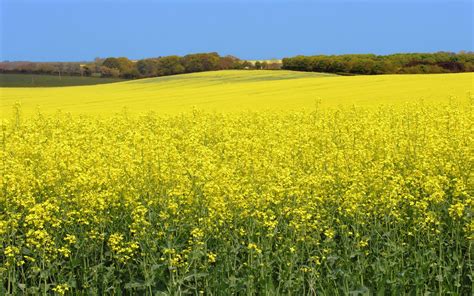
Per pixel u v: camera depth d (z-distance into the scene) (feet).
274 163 39.40
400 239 28.86
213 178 32.17
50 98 170.91
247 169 36.42
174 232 31.42
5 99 171.32
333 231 28.53
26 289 26.50
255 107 108.37
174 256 26.55
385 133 50.19
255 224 29.96
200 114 79.46
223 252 28.40
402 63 276.62
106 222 31.83
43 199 35.17
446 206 32.12
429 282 26.68
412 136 50.44
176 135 58.34
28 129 62.03
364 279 27.86
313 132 54.70
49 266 26.89
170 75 310.24
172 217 30.89
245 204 29.96
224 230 29.25
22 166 35.91
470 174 34.24
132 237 31.12
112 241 27.48
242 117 76.64
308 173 38.22
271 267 27.30
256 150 42.80
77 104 144.97
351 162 38.99
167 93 171.01
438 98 104.99
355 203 30.01
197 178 32.48
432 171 37.40
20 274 29.48
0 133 43.75
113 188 33.73
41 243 27.71
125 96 167.73
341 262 28.09
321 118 69.92
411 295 26.71
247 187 32.94
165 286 28.22
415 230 28.63
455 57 271.28
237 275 28.09
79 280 28.84
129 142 46.16
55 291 26.89
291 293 26.58
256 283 26.84
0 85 279.90
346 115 74.64
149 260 28.50
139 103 139.74
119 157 38.75
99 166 38.27
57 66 329.31
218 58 339.16
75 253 30.04
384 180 33.17
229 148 43.47
